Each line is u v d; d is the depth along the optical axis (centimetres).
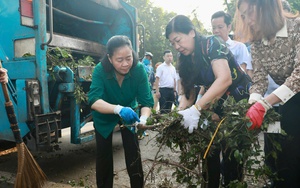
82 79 380
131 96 267
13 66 356
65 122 432
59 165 426
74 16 480
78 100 373
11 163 436
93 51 501
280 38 210
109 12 534
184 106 274
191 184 219
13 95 350
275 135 230
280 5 203
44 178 297
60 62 382
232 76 244
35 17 342
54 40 414
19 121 337
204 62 233
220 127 202
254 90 236
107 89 260
